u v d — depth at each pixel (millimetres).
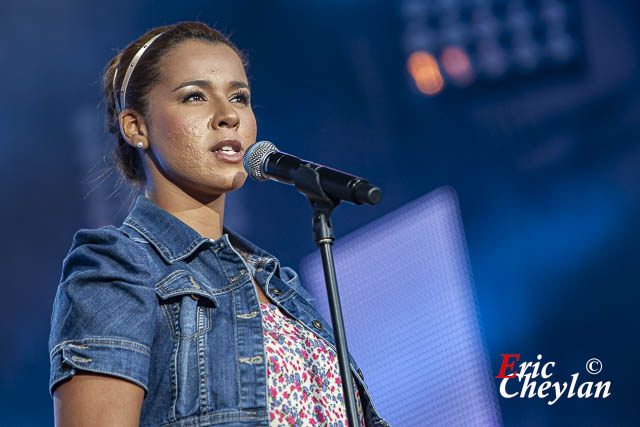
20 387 14469
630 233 15758
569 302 15492
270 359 3865
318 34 17000
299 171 3756
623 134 16422
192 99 4336
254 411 3664
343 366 3432
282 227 15062
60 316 3641
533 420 13469
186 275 3949
